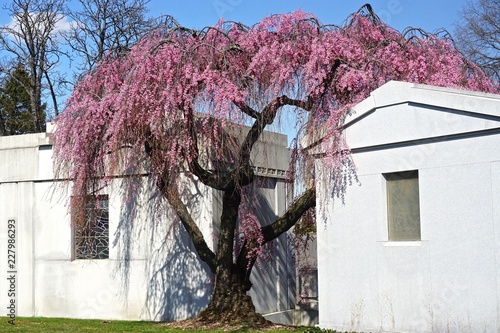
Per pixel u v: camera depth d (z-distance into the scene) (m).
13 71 35.66
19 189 16.88
